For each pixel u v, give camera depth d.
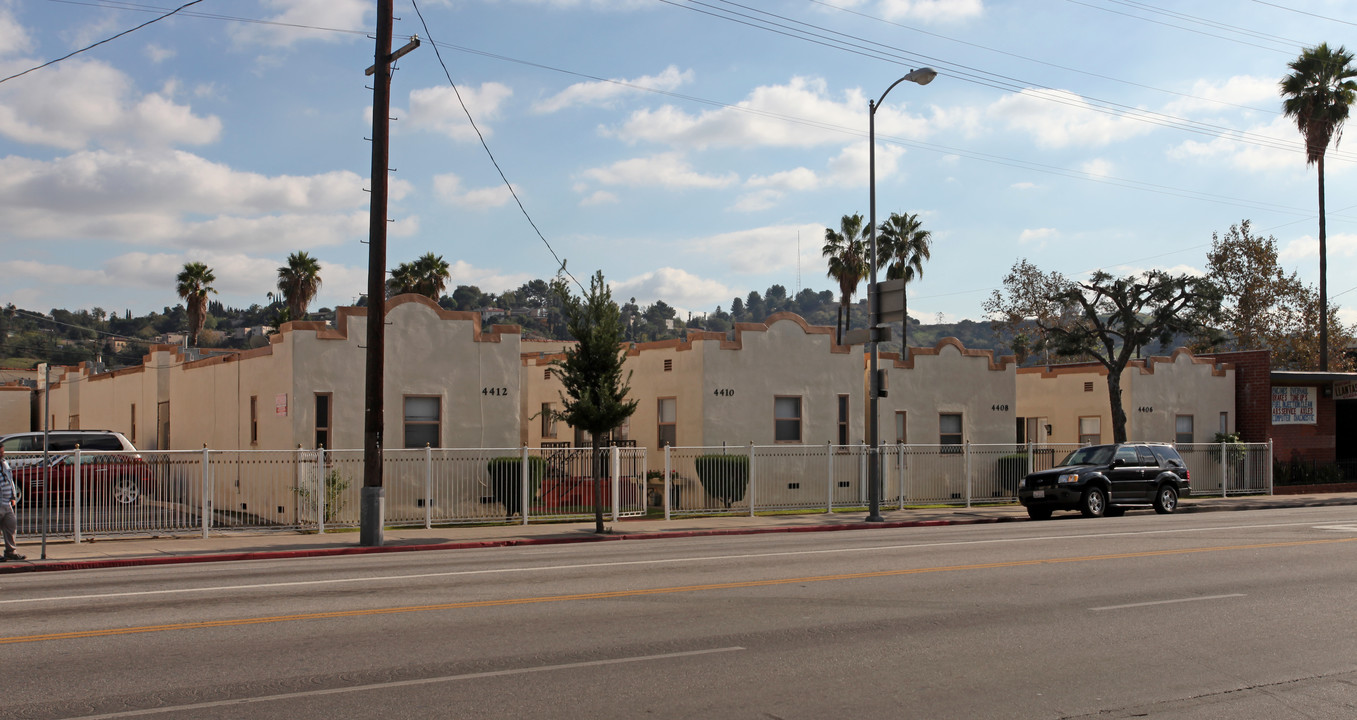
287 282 54.97
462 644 8.58
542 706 6.67
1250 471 33.81
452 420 23.73
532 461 23.06
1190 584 12.16
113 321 125.94
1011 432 31.88
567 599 10.95
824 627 9.39
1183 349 36.22
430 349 23.66
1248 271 50.75
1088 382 36.41
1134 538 17.94
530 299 158.50
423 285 54.12
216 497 25.62
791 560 14.76
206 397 28.44
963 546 16.78
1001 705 6.83
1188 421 36.22
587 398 19.95
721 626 9.41
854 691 7.14
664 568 13.80
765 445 27.05
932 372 30.58
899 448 26.98
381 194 18.16
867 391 29.58
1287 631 9.35
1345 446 40.12
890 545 17.17
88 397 40.41
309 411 22.42
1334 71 40.06
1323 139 40.44
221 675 7.46
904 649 8.48
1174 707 6.83
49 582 12.78
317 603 10.69
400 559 15.67
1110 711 6.72
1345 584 12.21
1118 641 8.88
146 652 8.23
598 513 20.36
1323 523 21.55
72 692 6.97
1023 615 10.05
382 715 6.44
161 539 18.72
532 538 18.97
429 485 20.97
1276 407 37.12
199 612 10.12
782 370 27.77
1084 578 12.64
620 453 23.80
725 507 25.42
